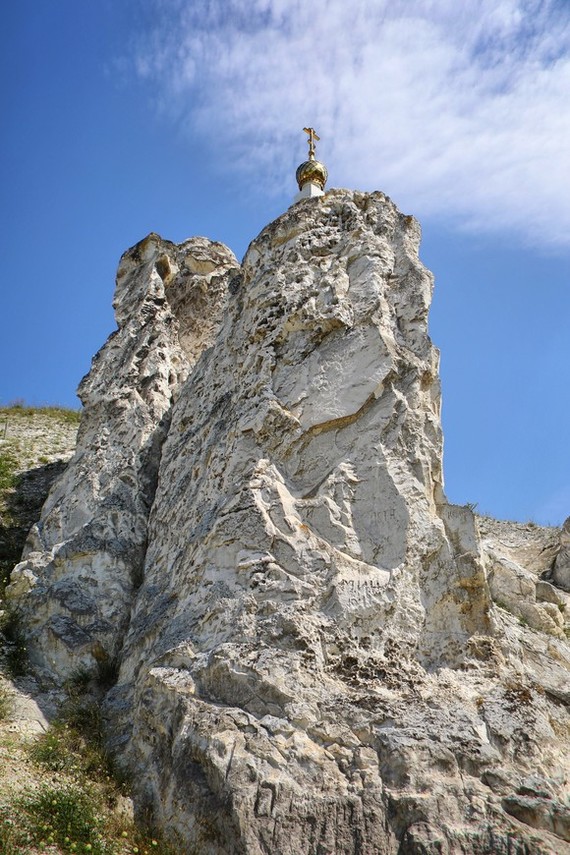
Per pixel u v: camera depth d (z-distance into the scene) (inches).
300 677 402.6
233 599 443.8
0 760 418.3
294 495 475.8
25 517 772.0
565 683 477.4
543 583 706.2
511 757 376.2
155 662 446.6
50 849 363.9
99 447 661.9
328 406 489.7
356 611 425.1
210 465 530.0
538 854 337.1
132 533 598.5
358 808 356.5
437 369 512.7
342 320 511.5
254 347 542.3
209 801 373.1
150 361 703.1
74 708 483.5
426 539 447.8
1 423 1067.9
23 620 557.3
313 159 655.8
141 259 806.5
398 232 563.2
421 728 381.7
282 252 566.9
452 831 343.9
